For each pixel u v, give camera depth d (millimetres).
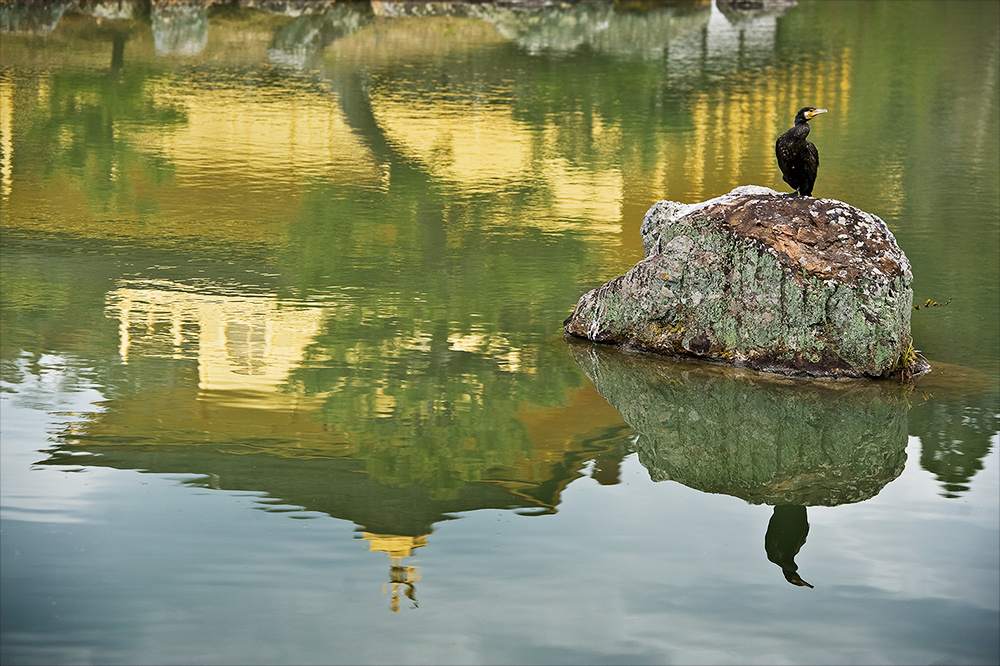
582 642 5754
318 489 7613
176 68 27219
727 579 6500
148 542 6766
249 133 20453
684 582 6445
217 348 10312
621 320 10758
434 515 7227
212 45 31000
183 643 5668
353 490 7613
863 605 6215
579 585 6367
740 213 10266
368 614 6016
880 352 9938
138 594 6160
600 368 10211
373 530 7004
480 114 23000
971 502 7645
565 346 10773
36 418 8602
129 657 5543
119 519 7055
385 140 20234
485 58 30156
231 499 7383
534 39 34156
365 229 14680
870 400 9531
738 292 10227
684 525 7227
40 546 6664
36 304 11305
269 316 11273
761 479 8000
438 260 13445
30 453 7977
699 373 10109
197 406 9000
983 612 6148
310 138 20250
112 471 7762
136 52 29297
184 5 36656
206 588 6242
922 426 9008
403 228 14797
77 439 8273
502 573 6508
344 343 10609
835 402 9477
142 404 8984
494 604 6160
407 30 35281
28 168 17359
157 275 12445
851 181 17797
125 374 9602
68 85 24406
